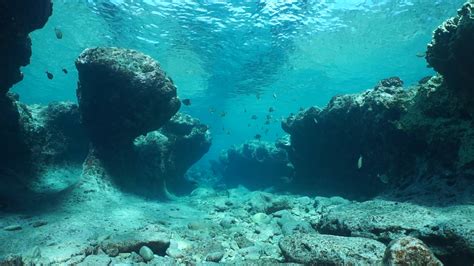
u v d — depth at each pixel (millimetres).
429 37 20500
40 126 12219
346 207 7453
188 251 6660
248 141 20781
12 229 6969
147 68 9938
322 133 12844
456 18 7176
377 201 7285
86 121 10711
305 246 5504
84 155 13641
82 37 19656
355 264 4844
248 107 39875
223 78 27047
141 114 10078
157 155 13016
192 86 29875
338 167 12867
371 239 5531
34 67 26609
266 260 5680
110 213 8672
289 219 9141
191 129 15953
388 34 19844
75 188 9695
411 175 8500
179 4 15836
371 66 25656
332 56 23109
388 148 9477
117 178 10633
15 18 8734
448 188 6816
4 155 10875
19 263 5020
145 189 11594
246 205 11844
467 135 7148
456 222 5137
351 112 11188
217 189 19391
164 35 19094
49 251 5898
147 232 6742
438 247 5137
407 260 3709
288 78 27734
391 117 9438
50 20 17500
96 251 6098
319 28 18703
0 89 9867
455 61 6977
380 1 16219
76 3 15695
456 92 7602
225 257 6520
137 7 16047
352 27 18766
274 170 19047
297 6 16312
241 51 21312
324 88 32188
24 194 9609
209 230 8336
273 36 19406
